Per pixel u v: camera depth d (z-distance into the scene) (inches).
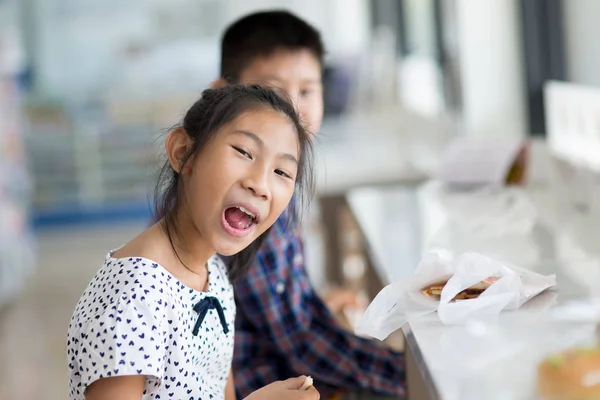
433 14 193.2
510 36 137.6
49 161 277.0
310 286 75.0
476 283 53.6
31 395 139.3
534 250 70.8
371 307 53.1
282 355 73.5
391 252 75.0
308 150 56.4
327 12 311.4
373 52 219.8
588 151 107.0
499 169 99.3
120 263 50.3
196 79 297.7
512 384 41.2
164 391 50.4
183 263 53.1
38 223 277.7
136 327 47.8
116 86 298.2
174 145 53.6
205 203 50.9
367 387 72.9
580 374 39.7
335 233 143.6
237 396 71.6
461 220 86.2
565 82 134.0
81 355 47.8
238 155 50.8
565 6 130.7
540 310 51.9
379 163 134.0
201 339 53.0
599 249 69.6
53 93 290.4
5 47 203.8
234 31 78.5
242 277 66.9
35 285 212.4
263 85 56.8
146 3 297.7
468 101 139.7
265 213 51.3
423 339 47.8
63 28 295.7
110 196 281.6
